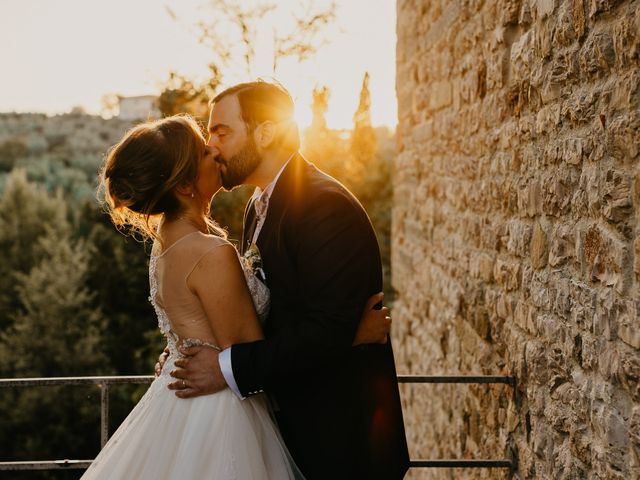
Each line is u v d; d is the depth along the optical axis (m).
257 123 2.30
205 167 2.27
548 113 2.72
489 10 3.60
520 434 3.05
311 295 2.16
